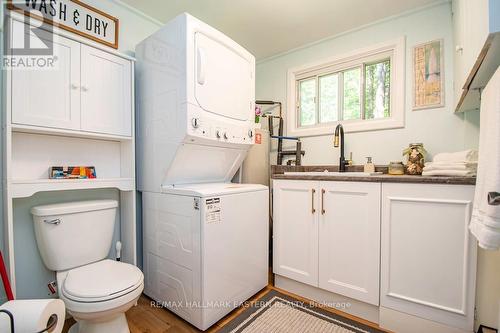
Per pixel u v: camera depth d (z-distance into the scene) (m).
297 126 2.70
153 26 2.13
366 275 1.50
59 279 1.41
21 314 0.90
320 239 1.68
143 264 1.87
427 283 1.31
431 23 1.91
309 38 2.44
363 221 1.51
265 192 1.93
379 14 2.05
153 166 1.74
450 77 1.83
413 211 1.35
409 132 1.99
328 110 2.53
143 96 1.82
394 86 2.08
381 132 2.12
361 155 2.22
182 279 1.53
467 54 1.20
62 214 1.41
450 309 1.25
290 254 1.83
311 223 1.72
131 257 1.79
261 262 1.88
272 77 2.84
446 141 1.85
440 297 1.28
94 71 1.53
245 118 1.94
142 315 1.60
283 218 1.86
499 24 0.82
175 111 1.53
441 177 1.30
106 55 1.60
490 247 0.87
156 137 1.70
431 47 1.91
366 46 2.21
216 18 2.11
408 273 1.37
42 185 1.31
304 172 2.39
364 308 1.54
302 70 2.60
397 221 1.39
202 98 1.55
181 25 1.49
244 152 2.07
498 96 0.87
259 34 2.36
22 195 1.24
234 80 1.82
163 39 1.62
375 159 2.15
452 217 1.25
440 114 1.87
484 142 0.99
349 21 2.15
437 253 1.29
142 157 1.84
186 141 1.52
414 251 1.35
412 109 1.98
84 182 1.49
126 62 1.71
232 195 1.61
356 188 1.53
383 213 1.44
